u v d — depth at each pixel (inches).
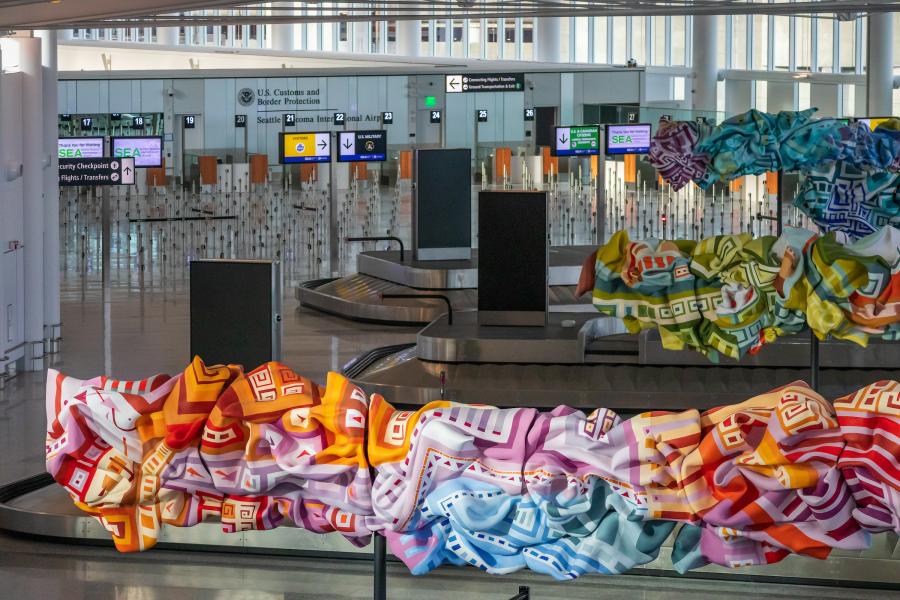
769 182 929.5
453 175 627.8
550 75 1057.5
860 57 1262.3
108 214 600.4
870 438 128.6
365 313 604.1
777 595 248.4
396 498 142.6
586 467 137.6
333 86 1053.2
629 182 979.3
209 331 304.8
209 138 1039.6
